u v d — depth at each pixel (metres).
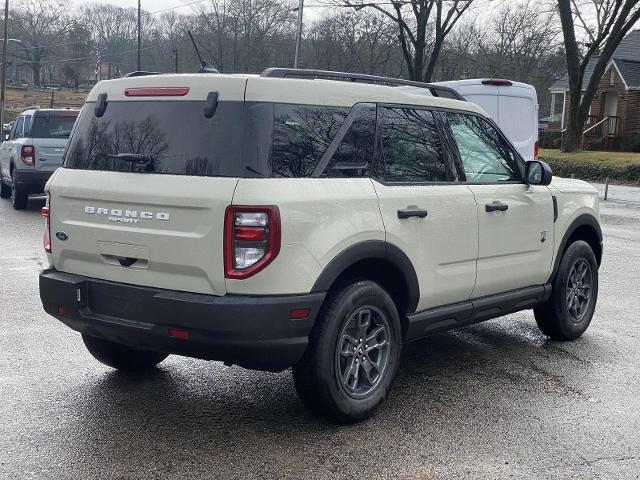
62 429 4.48
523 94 13.73
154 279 4.30
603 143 42.03
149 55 59.06
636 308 8.03
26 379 5.37
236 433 4.48
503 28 55.56
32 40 86.94
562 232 6.37
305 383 4.42
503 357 6.20
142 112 4.50
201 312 4.03
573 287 6.63
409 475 3.97
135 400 5.00
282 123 4.25
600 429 4.67
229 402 5.01
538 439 4.49
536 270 6.10
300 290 4.15
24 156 15.12
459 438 4.48
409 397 5.19
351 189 4.49
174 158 4.27
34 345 6.20
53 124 15.38
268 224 4.01
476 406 5.03
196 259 4.11
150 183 4.28
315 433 4.51
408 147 5.04
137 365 5.54
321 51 46.75
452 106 5.50
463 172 5.43
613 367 5.95
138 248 4.33
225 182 4.06
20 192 15.53
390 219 4.67
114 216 4.43
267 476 3.92
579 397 5.24
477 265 5.45
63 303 4.62
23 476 3.86
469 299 5.51
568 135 35.28
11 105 75.88
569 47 34.22
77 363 5.77
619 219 17.00
